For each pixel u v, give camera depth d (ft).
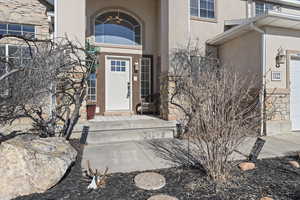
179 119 22.34
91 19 28.25
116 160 14.17
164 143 18.35
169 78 23.80
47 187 9.82
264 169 12.67
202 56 26.40
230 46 26.08
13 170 9.43
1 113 12.91
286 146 17.71
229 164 12.07
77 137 19.38
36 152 10.40
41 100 14.88
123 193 9.74
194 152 15.38
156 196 9.32
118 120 23.41
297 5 33.17
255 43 22.21
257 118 14.87
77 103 18.48
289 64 22.26
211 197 9.42
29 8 21.24
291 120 22.43
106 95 28.73
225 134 11.03
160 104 26.27
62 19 19.99
